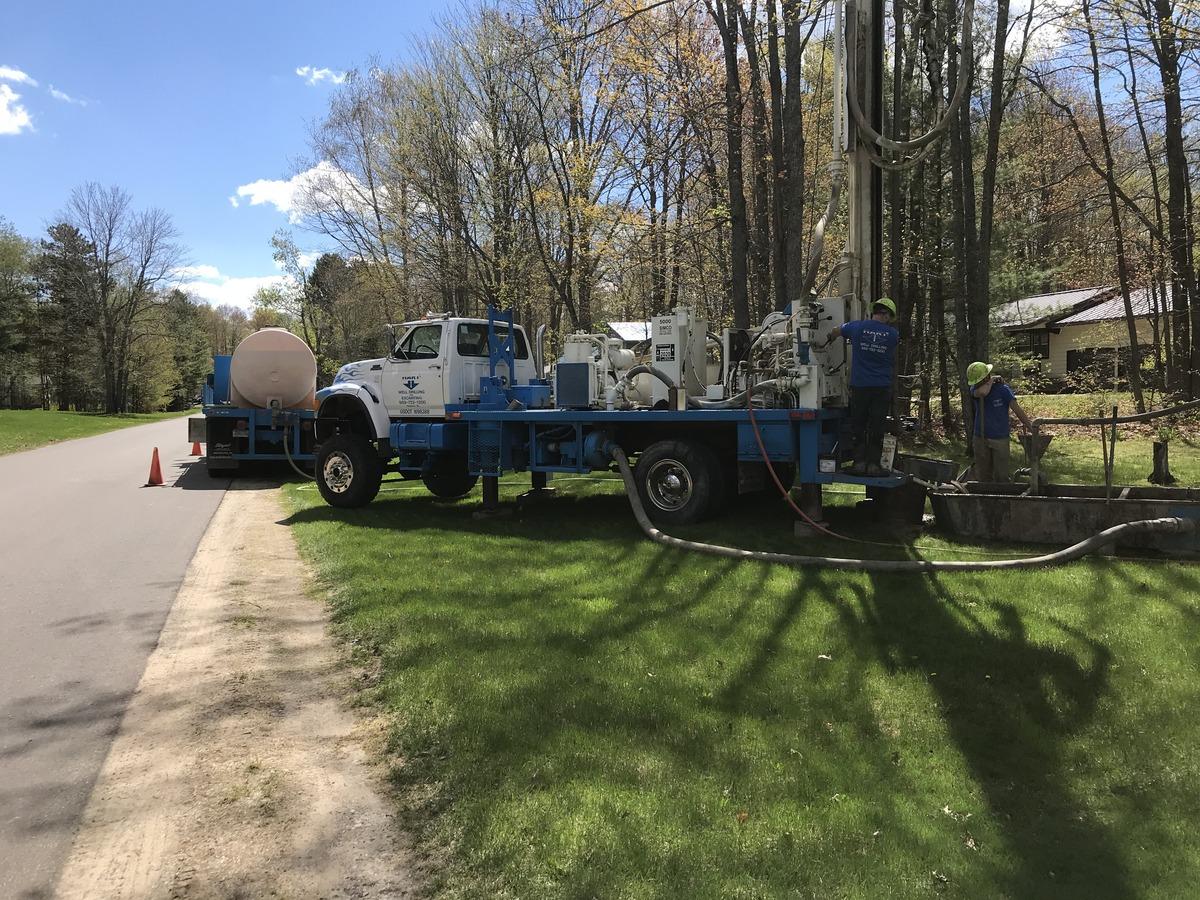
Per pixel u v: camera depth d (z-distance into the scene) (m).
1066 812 2.81
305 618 5.39
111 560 7.24
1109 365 26.67
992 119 14.45
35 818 2.93
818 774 3.04
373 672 4.32
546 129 21.06
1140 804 2.85
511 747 3.29
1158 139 19.16
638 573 6.07
